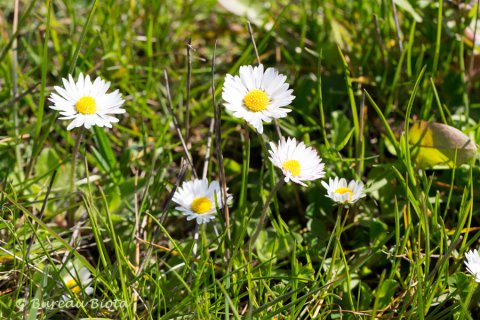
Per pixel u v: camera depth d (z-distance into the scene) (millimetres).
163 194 512
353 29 579
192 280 459
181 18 617
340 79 557
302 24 591
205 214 451
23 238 458
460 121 515
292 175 436
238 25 624
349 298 447
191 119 557
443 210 499
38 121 496
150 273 455
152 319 445
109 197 496
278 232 478
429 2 559
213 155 542
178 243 480
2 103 541
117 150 545
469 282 447
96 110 451
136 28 612
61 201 503
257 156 542
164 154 516
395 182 501
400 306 460
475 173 500
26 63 583
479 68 551
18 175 507
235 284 444
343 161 503
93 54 573
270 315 428
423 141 496
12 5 617
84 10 618
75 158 481
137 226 469
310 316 443
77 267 468
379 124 541
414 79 527
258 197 510
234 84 441
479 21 553
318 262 481
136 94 554
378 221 481
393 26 566
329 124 549
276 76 443
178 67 599
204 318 430
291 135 533
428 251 442
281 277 439
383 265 484
